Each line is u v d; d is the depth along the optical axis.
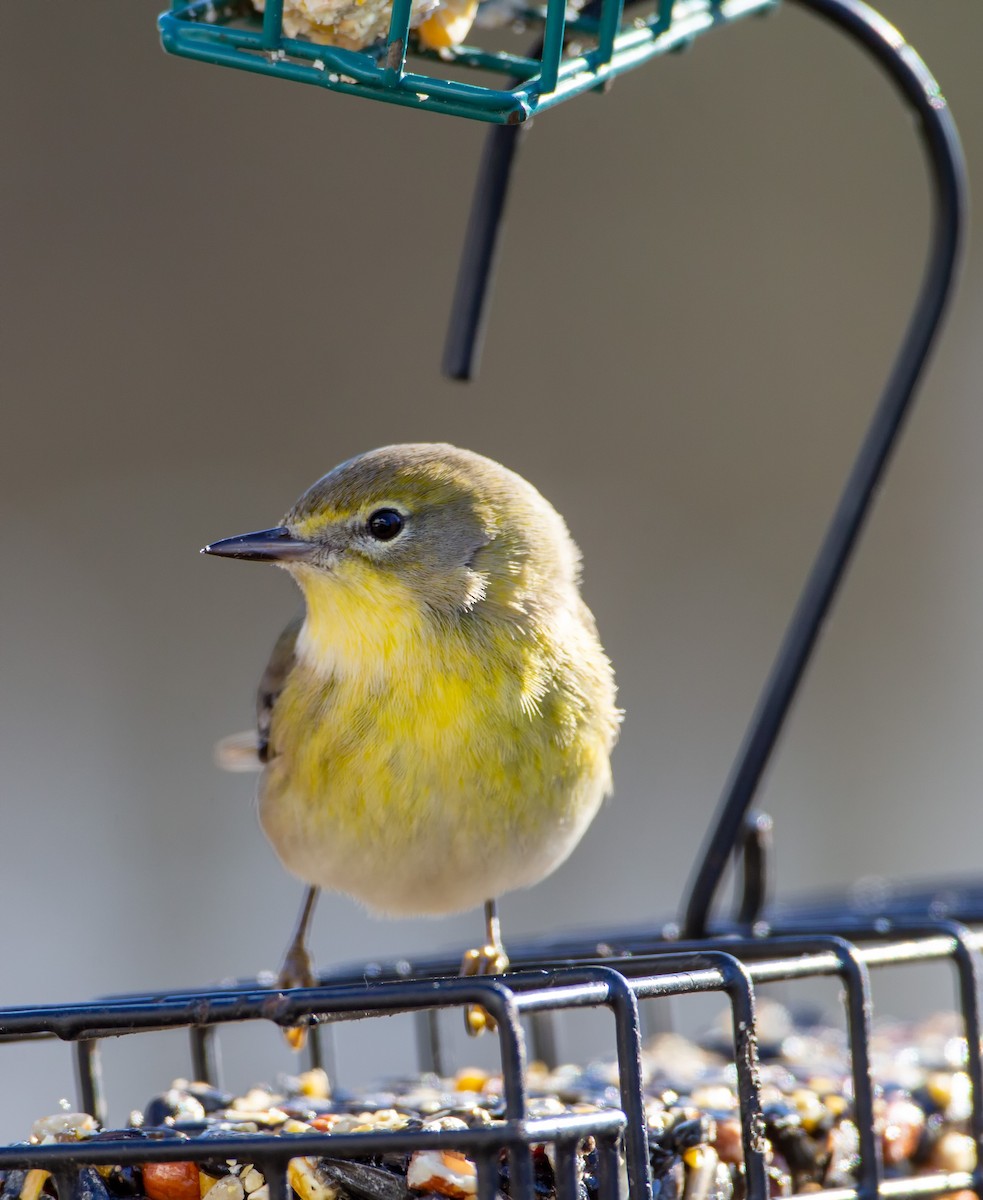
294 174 15.61
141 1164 4.83
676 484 15.68
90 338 14.80
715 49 16.67
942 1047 7.61
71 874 13.31
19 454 14.36
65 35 15.25
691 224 16.41
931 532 15.92
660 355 15.92
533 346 15.73
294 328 15.25
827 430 16.14
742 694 14.92
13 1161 4.78
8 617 13.91
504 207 7.45
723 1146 5.77
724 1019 8.67
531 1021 8.32
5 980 12.70
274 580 14.73
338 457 14.98
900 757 15.25
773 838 14.77
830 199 16.75
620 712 6.81
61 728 13.77
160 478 14.66
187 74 15.52
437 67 10.44
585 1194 5.14
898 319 16.48
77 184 15.05
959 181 7.09
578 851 14.23
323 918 13.67
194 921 13.43
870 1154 5.60
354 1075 12.27
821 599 7.09
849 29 6.98
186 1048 12.60
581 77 5.59
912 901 8.96
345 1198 5.21
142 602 14.24
